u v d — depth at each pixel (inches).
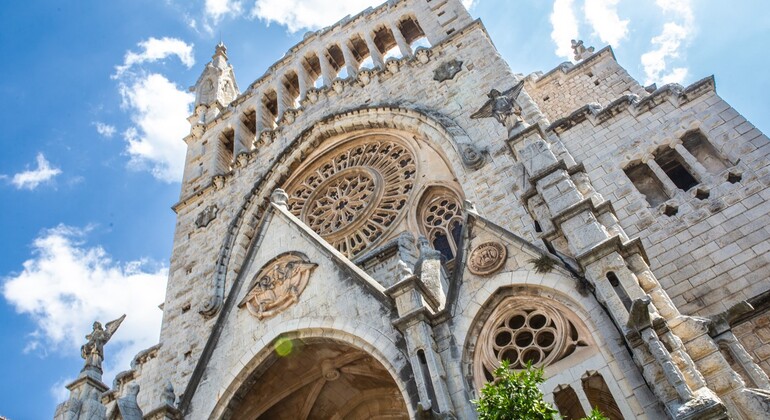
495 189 877.2
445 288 706.2
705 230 725.9
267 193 1243.8
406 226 1002.7
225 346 742.5
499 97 825.5
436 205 1018.1
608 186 834.2
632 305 493.7
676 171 845.8
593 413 416.5
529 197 689.0
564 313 574.2
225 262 1155.9
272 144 1338.6
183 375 986.7
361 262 894.4
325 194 1195.9
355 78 1305.4
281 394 749.3
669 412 450.9
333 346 701.9
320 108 1318.9
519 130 743.1
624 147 868.6
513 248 636.7
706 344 490.6
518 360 565.3
